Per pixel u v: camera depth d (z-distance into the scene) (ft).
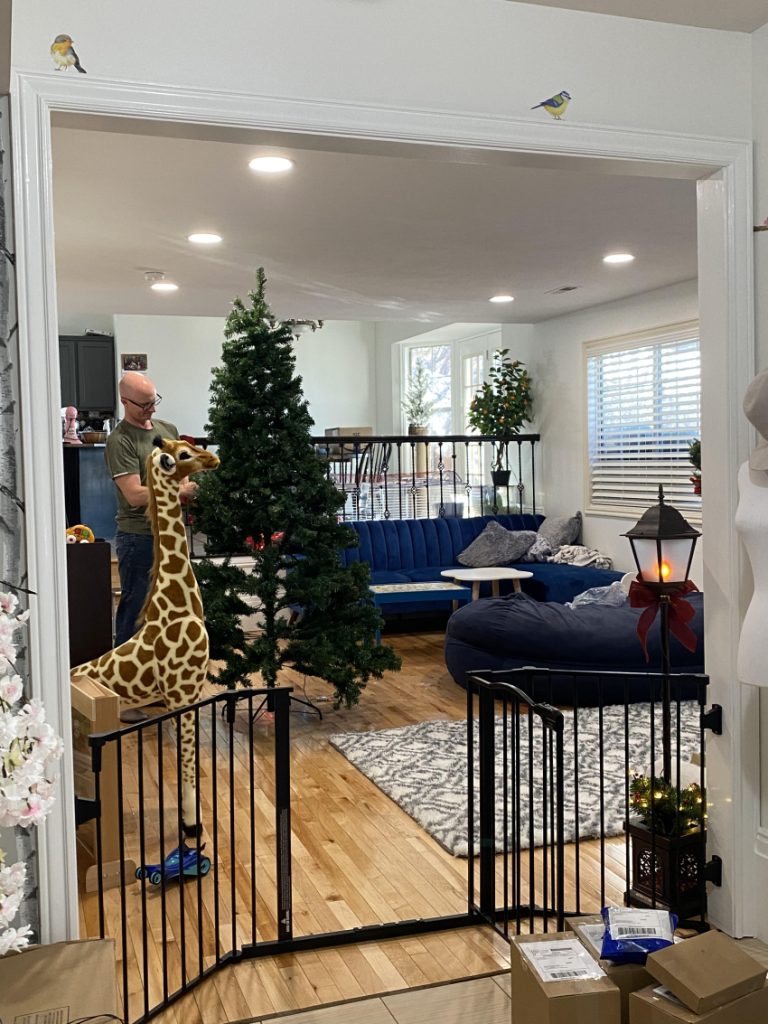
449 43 8.82
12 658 5.98
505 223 16.98
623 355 25.76
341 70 8.50
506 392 30.35
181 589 12.07
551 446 29.35
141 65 7.94
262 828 12.85
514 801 9.50
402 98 8.69
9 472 7.65
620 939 7.64
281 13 8.32
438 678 21.35
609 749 15.53
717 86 9.72
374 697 19.74
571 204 15.76
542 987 7.26
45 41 7.68
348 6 8.51
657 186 14.78
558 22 9.16
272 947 9.55
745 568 9.81
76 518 30.73
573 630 17.61
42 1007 6.30
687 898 10.12
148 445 16.33
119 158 13.12
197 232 17.33
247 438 16.87
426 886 11.10
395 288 23.18
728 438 9.82
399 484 29.84
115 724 11.06
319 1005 8.63
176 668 11.82
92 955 6.98
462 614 19.12
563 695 17.85
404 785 14.20
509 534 26.81
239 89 8.21
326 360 43.04
